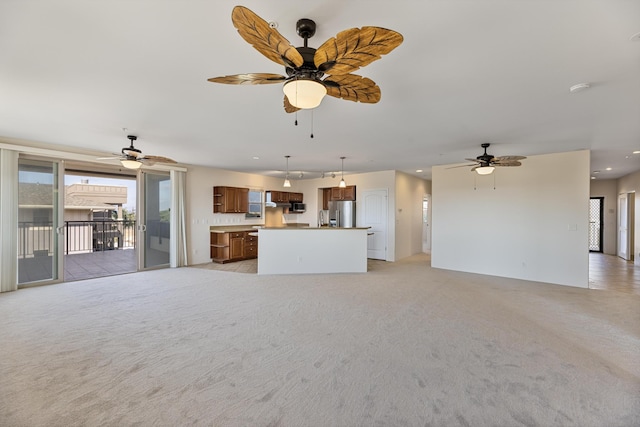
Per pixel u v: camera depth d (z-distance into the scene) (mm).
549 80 2488
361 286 5004
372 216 8094
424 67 2285
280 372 2301
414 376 2244
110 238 9445
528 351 2641
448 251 6574
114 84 2613
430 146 4922
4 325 3223
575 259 5094
